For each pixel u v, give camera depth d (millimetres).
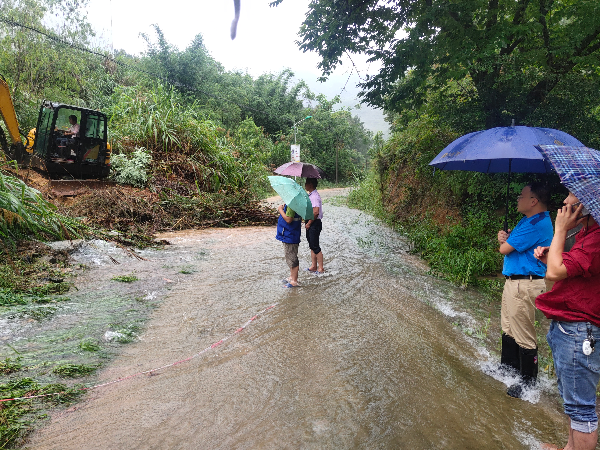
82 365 3537
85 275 6035
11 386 3117
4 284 5109
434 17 8398
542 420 3119
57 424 2760
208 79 31016
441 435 2881
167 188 12359
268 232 11164
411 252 9391
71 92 21156
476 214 9562
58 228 7484
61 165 10820
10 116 10625
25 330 4129
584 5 7922
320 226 7090
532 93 9047
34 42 18922
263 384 3445
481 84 9008
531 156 3275
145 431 2742
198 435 2732
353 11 9062
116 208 10070
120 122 14820
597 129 8172
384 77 9453
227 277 6504
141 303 5133
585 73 9023
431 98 10422
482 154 3453
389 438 2816
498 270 7727
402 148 14164
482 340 4629
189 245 8836
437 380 3674
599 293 2379
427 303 5844
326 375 3654
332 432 2846
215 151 14836
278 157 33688
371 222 13906
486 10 8805
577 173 2209
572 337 2428
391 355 4137
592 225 2377
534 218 3402
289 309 5262
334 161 43906
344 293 6051
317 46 9562
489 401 3359
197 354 3924
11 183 6812
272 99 38969
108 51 26125
